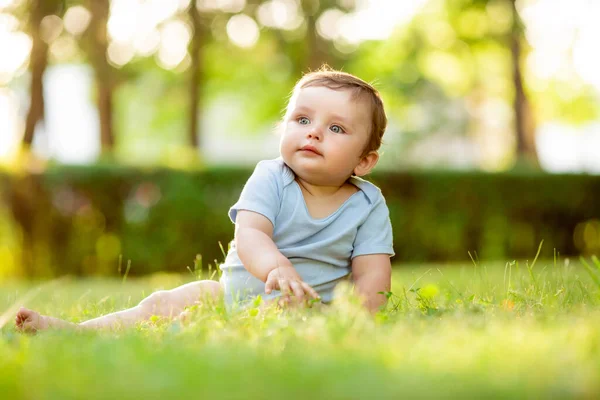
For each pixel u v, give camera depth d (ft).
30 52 56.13
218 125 133.28
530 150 66.90
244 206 11.62
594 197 46.88
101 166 40.09
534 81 88.89
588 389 5.38
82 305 15.75
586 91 94.79
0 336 9.29
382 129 12.39
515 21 67.31
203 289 11.96
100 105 59.16
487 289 13.92
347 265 12.11
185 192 40.34
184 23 66.03
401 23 82.28
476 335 7.68
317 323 8.34
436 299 12.51
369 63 84.89
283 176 11.94
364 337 7.73
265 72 83.87
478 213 44.78
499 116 104.58
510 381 5.53
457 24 77.41
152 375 5.85
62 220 39.88
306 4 69.56
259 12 68.23
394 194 43.83
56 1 55.98
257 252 11.10
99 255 40.34
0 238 39.81
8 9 55.72
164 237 40.42
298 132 11.87
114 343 7.79
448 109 101.96
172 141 114.52
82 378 5.83
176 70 69.56
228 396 5.24
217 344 7.69
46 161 40.19
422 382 5.48
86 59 59.26
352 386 5.38
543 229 46.32
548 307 10.42
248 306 10.76
